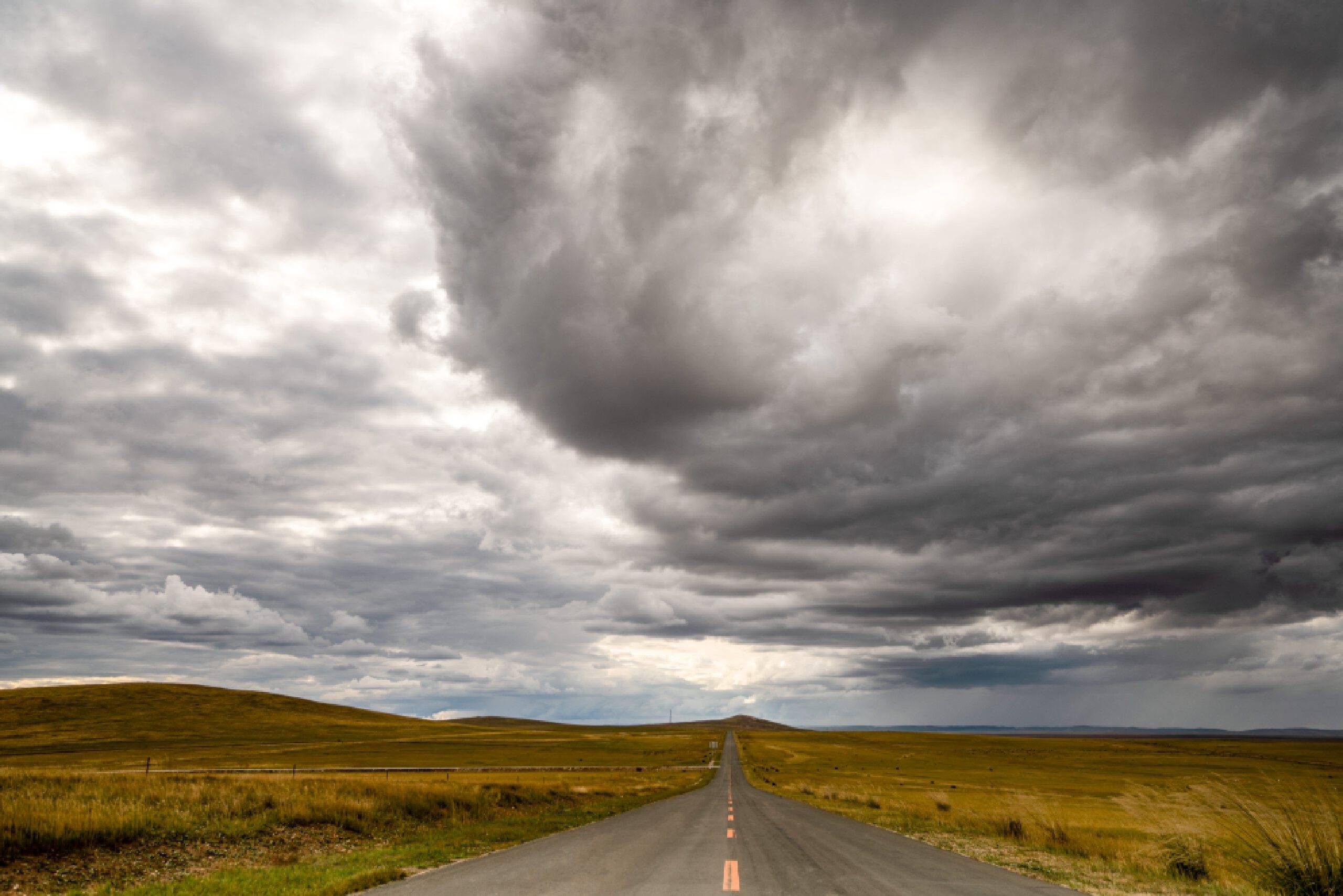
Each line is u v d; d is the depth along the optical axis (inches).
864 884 429.7
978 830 836.6
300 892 414.0
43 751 5172.2
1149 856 576.4
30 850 534.3
